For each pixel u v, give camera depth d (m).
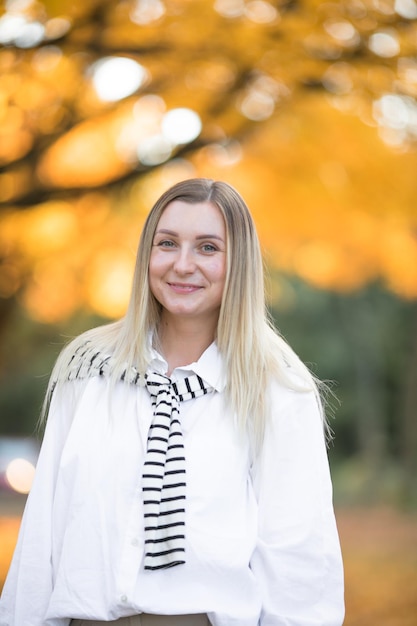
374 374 27.78
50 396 3.04
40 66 6.55
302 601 2.86
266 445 2.93
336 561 2.93
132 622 2.74
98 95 7.11
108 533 2.77
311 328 28.52
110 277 9.92
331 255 9.74
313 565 2.88
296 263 10.15
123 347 2.95
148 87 7.11
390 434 27.28
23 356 19.58
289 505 2.90
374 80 6.71
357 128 7.80
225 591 2.78
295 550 2.87
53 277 10.10
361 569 11.11
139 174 7.65
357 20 6.28
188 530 2.76
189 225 2.93
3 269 8.72
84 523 2.77
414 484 18.45
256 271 3.00
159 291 2.96
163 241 2.96
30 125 7.03
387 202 8.28
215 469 2.83
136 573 2.72
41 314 11.51
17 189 7.39
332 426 28.84
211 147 8.00
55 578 2.84
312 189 8.41
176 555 2.72
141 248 3.00
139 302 2.98
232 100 7.09
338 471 24.72
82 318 18.89
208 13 6.32
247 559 2.80
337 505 19.52
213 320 3.03
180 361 3.04
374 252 9.28
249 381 2.93
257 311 2.99
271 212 8.76
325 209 8.57
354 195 8.33
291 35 6.36
